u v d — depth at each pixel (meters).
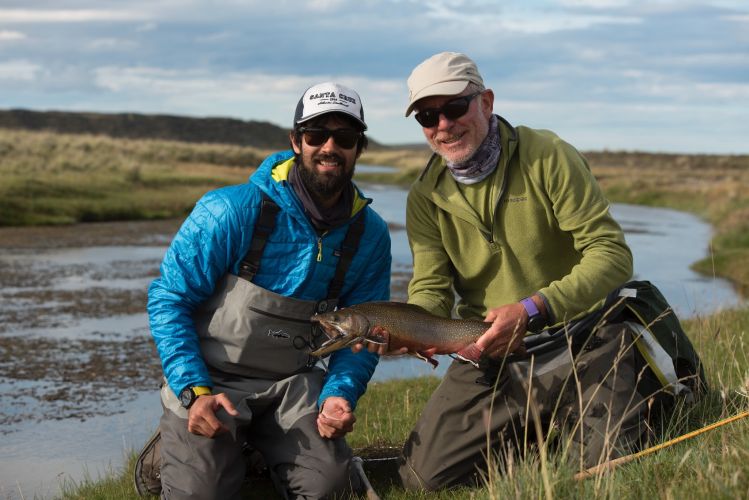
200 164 58.53
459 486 4.40
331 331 4.02
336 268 4.38
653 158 130.75
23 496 5.18
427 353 4.11
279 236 4.24
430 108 4.33
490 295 4.64
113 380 8.45
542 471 3.44
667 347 4.41
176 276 4.23
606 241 4.29
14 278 15.39
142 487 4.52
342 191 4.37
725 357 5.80
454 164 4.42
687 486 3.39
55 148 48.25
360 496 4.35
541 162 4.36
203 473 4.02
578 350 4.36
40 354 9.56
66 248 20.25
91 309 12.43
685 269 18.89
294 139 4.29
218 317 4.27
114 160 43.69
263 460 4.84
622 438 4.06
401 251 20.86
